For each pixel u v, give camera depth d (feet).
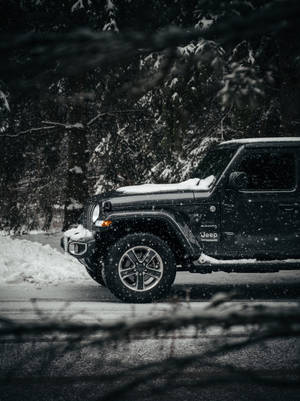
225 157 28.78
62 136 60.95
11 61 3.91
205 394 14.67
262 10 3.74
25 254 37.83
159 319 4.13
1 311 24.98
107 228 27.48
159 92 50.65
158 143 58.29
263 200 27.89
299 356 18.44
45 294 30.63
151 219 27.71
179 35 3.78
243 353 18.79
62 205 76.84
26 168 65.77
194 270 27.91
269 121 51.60
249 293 31.53
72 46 3.78
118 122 58.23
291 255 28.02
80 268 38.34
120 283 26.89
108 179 62.39
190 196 27.81
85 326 4.09
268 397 14.49
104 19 50.37
